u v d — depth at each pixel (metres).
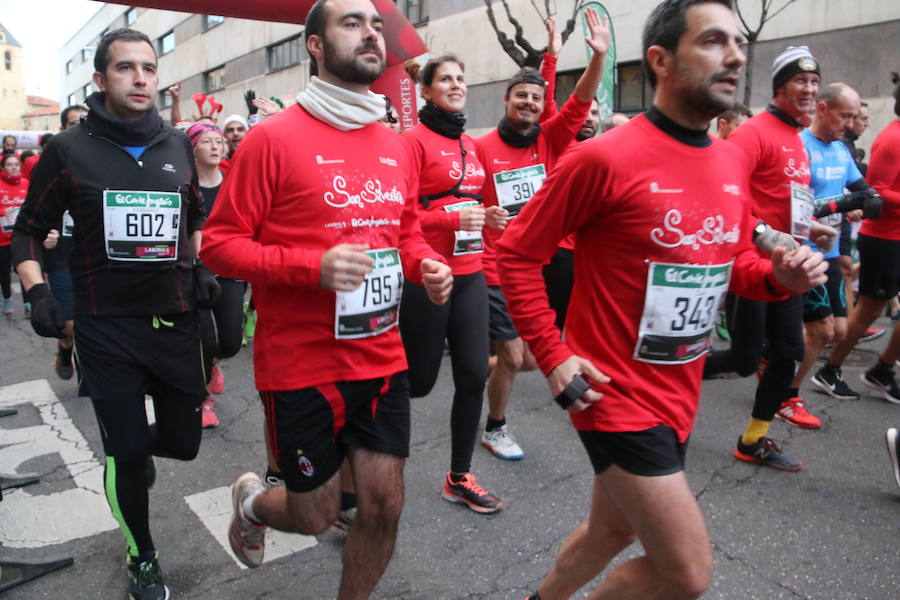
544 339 1.84
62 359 5.18
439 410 4.63
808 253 1.80
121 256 2.54
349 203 2.08
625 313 1.83
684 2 1.72
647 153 1.76
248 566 2.54
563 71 14.20
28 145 13.84
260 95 24.75
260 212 2.04
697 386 1.94
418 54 6.12
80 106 6.34
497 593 2.60
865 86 10.33
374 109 2.14
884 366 4.71
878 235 4.43
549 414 4.52
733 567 2.75
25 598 2.58
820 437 4.11
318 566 2.78
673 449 1.81
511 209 3.94
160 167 2.66
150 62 2.61
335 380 2.08
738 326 3.41
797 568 2.75
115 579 2.71
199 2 6.01
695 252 1.80
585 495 3.38
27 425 4.41
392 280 2.19
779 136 3.37
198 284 2.74
